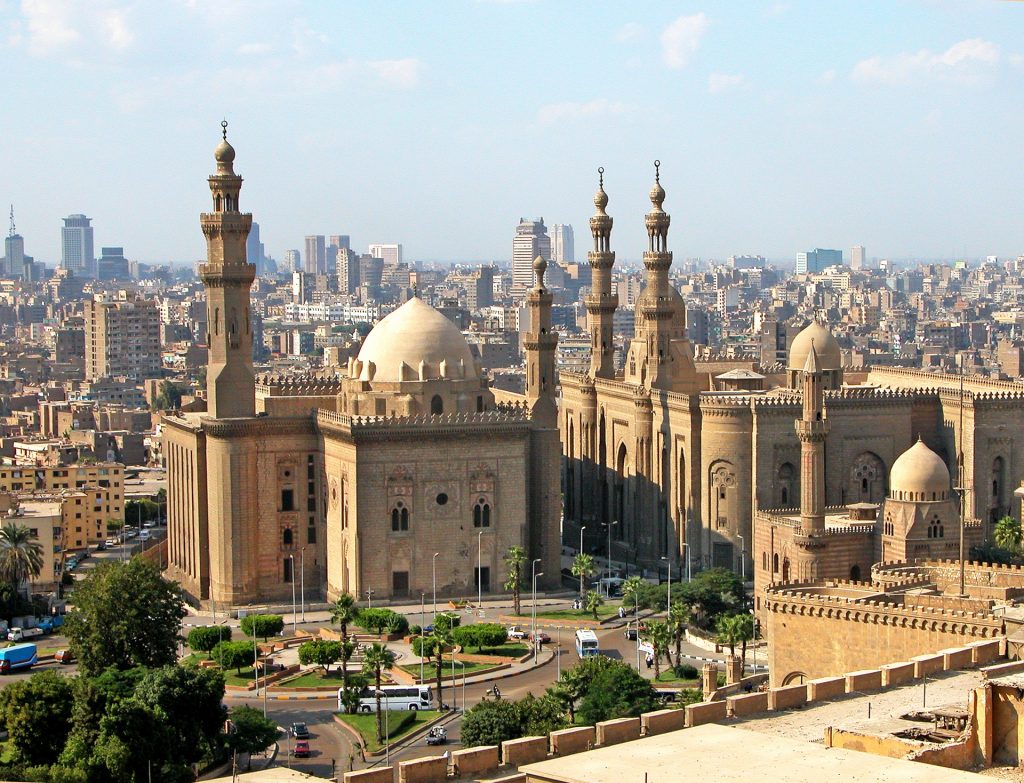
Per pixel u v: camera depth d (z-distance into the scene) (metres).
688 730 89.69
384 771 82.50
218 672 175.38
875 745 87.81
